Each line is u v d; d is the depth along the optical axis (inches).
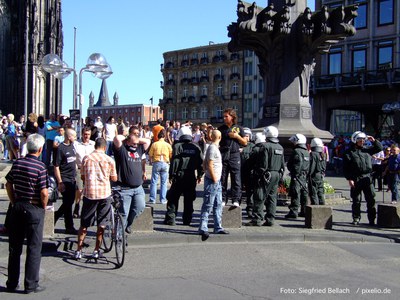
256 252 372.5
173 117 4069.9
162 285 280.8
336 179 1083.3
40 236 268.2
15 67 2001.7
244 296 260.4
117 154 378.0
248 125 3614.7
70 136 407.2
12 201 270.1
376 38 1728.6
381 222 483.8
